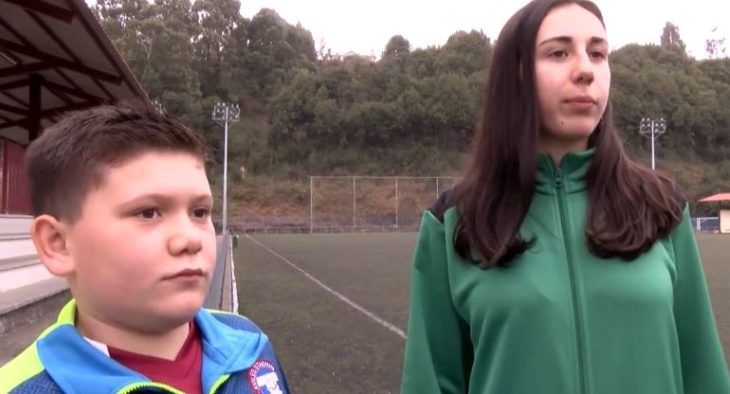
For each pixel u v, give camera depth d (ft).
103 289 3.06
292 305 28.25
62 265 3.21
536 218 4.85
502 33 5.08
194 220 3.26
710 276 41.55
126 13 229.04
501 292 4.65
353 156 193.47
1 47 25.18
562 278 4.61
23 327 14.82
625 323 4.43
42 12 18.61
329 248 76.28
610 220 4.61
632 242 4.49
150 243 3.01
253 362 3.86
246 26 237.25
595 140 5.02
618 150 4.87
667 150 200.54
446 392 5.12
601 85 4.73
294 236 120.67
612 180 4.76
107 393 3.04
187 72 194.90
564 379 4.40
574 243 4.70
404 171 190.08
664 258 4.68
